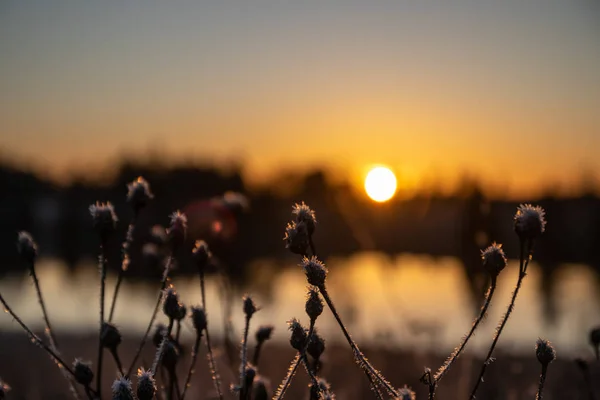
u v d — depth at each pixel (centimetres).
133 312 1337
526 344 896
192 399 372
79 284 2092
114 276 2008
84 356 830
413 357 730
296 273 1902
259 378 272
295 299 1469
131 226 274
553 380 567
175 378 257
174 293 250
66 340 1028
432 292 1678
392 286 1420
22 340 1052
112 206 267
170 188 1853
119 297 1579
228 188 1683
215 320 824
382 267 1348
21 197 3697
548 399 489
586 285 2134
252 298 256
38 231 3572
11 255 3309
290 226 233
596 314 1405
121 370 240
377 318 1024
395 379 636
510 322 1248
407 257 2044
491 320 1227
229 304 406
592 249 2094
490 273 215
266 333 304
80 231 3094
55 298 1748
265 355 820
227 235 450
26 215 3588
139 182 276
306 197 1152
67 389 603
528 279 2212
